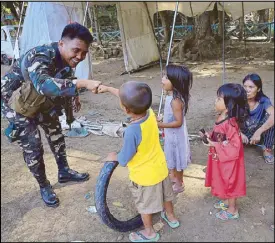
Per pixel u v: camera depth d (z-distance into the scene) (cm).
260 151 369
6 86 262
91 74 812
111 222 235
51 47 243
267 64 966
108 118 525
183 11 968
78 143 423
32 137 270
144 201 223
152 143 217
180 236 238
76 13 763
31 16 745
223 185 245
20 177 343
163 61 1098
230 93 232
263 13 1509
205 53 1126
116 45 1363
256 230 240
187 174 327
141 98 203
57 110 285
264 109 343
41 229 256
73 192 306
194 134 428
